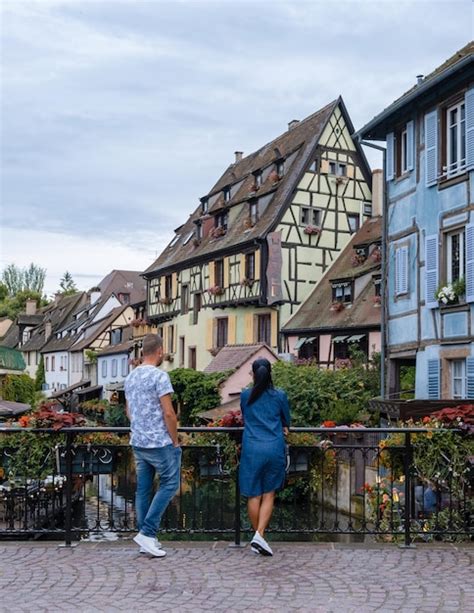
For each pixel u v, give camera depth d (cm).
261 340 3338
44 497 1029
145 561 632
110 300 6338
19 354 2798
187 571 601
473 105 1634
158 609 507
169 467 646
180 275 4100
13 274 10475
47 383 7156
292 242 3278
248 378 2856
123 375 5169
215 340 3666
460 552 665
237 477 700
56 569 607
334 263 3331
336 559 640
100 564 621
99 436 722
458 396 1711
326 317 2966
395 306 1970
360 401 2109
